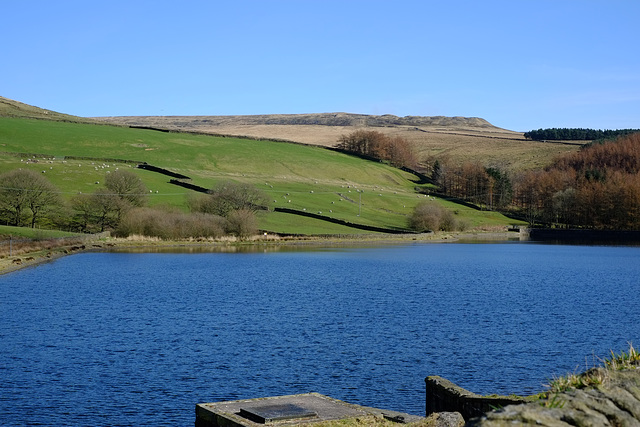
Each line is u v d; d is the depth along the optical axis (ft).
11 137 635.66
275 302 198.49
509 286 249.34
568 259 375.66
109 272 273.54
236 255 361.10
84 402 98.84
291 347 135.33
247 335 147.13
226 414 74.79
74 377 111.45
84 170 513.45
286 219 492.13
